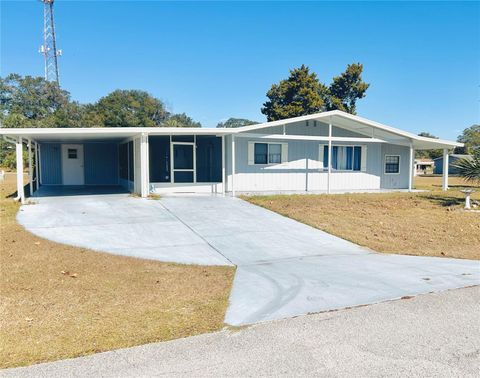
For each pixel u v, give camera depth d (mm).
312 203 13656
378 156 19969
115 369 3207
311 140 17859
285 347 3611
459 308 4648
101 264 6465
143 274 5953
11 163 44688
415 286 5488
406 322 4219
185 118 72562
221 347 3604
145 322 4160
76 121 63688
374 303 4812
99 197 14531
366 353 3500
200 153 17266
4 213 11078
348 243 8430
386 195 16844
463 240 8727
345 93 43125
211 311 4512
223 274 6086
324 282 5680
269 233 9219
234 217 10969
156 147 16672
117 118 59938
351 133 19156
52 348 3551
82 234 8703
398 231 9523
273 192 16906
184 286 5430
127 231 9078
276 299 4953
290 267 6539
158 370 3197
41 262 6500
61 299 4824
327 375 3127
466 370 3209
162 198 14172
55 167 20516
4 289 5156
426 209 13031
